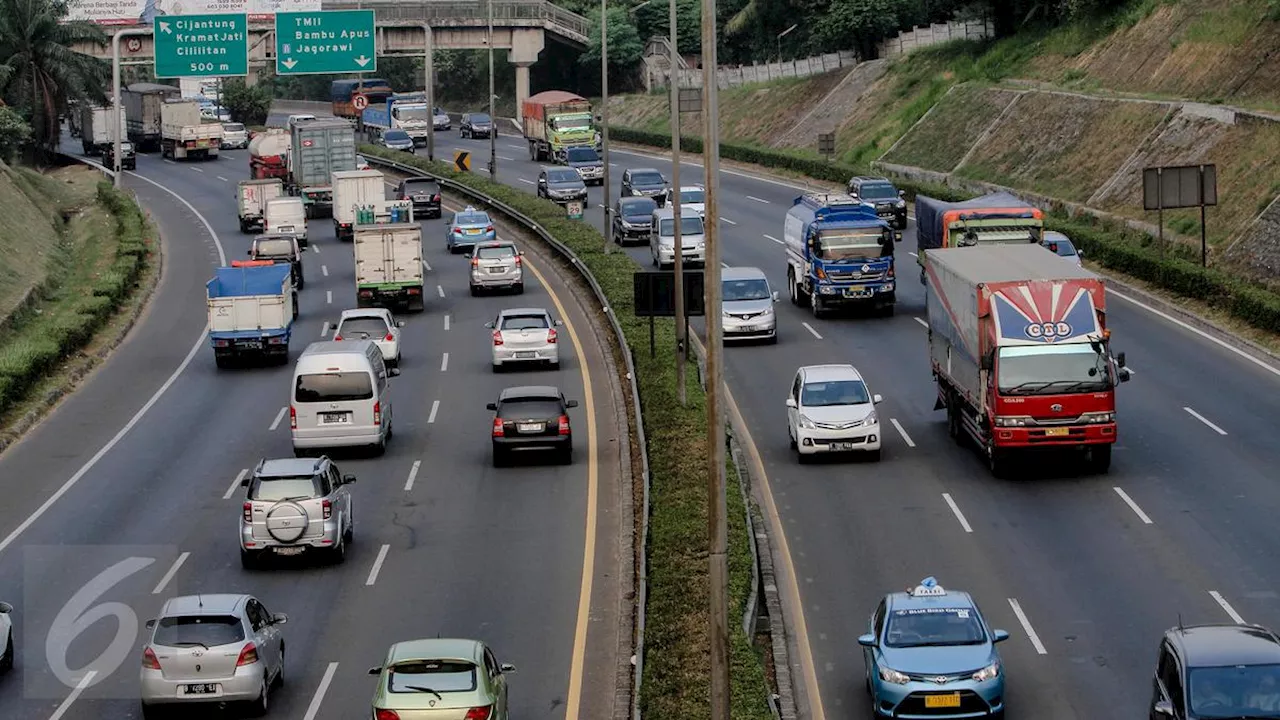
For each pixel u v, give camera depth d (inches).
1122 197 2989.7
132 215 3545.8
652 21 6230.3
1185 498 1493.6
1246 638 919.0
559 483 1672.0
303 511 1392.7
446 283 2974.9
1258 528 1393.9
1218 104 2994.6
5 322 2438.5
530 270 3088.1
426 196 3814.0
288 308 2388.0
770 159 4392.2
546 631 1246.3
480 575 1384.1
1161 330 2234.3
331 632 1248.2
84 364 2310.5
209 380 2234.3
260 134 4542.3
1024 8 4274.1
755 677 1040.2
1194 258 2568.9
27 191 3759.8
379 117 5600.4
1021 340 1578.5
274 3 4261.8
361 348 1835.6
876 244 2421.3
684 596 1195.3
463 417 1977.1
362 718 1063.6
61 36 4867.1
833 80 4872.0
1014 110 3710.6
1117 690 1066.7
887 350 2213.3
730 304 2278.5
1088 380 1569.9
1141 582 1277.1
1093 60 3715.6
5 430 1929.1
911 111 4215.1
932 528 1448.1
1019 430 1568.7
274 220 3403.1
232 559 1439.5
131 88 5625.0
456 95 7185.0
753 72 5487.2
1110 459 1614.2
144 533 1520.7
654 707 997.8
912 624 1052.5
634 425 1903.3
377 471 1744.6
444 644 990.4
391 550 1462.8
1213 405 1828.2
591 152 4345.5
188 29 3833.7
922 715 1002.1
